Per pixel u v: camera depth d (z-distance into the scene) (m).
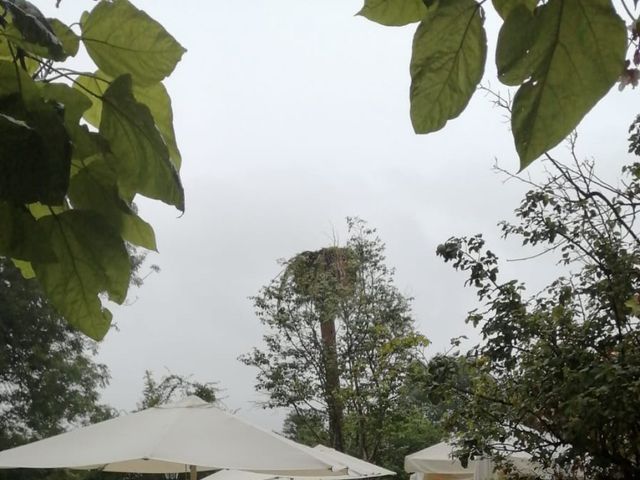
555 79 0.75
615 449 5.82
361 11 0.92
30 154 0.79
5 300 16.67
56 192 0.80
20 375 17.78
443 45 0.81
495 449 6.75
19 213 0.87
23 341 17.53
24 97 0.84
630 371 5.44
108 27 0.98
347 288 16.42
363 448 15.69
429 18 0.80
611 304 6.23
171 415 6.46
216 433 6.10
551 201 6.62
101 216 0.96
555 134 0.75
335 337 16.53
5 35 0.87
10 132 0.79
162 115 1.07
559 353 6.17
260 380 16.77
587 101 0.74
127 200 1.03
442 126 0.84
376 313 16.06
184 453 5.71
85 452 5.99
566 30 0.74
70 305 0.99
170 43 0.99
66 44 0.97
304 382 16.52
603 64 0.73
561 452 6.38
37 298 16.94
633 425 5.59
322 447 9.60
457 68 0.82
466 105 0.83
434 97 0.83
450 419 6.77
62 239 0.96
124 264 0.98
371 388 15.26
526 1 0.75
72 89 0.92
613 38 0.73
